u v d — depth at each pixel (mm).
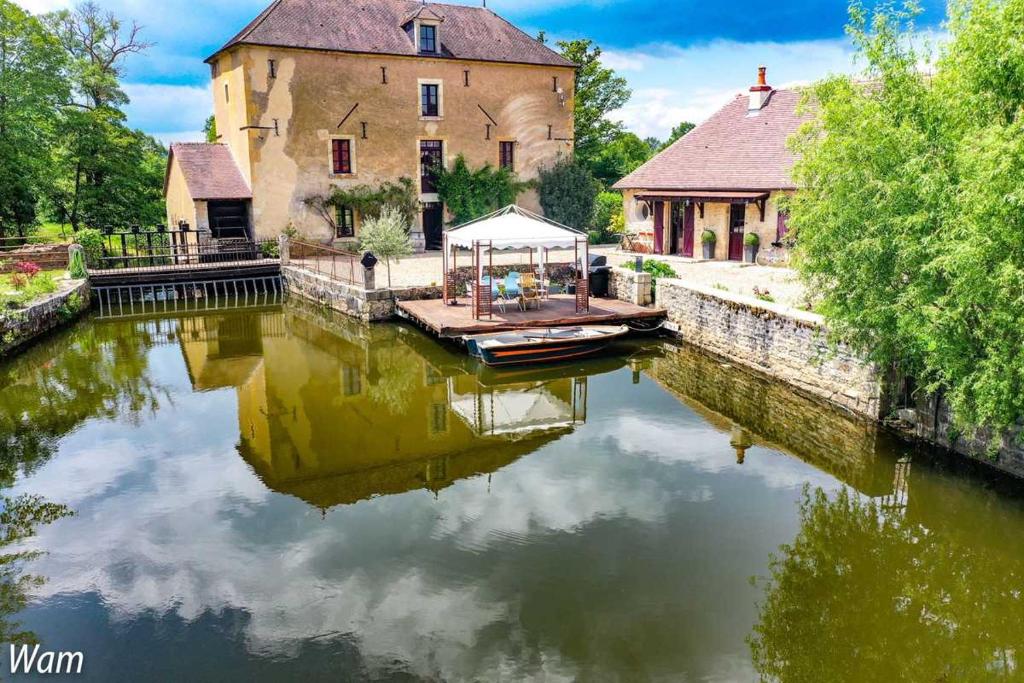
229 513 9180
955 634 6746
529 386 14641
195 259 26219
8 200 27297
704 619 6918
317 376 15445
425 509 9234
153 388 14648
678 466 10531
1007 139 7699
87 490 9883
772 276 19969
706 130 26734
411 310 18578
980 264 7867
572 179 31953
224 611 7117
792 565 7859
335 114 27312
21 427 12367
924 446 10781
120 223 32500
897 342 10102
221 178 26641
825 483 9867
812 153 10828
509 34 31219
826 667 6277
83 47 34000
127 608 7188
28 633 6812
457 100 29328
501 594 7328
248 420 12719
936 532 8523
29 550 8289
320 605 7191
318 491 9805
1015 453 9484
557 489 9797
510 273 18844
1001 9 8266
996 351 8320
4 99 26734
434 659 6371
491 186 30250
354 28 27953
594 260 20609
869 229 9477
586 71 42438
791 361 13875
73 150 30578
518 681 6086
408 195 28938
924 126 9289
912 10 9516
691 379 14828
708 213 23906
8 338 16625
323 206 27609
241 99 26125
